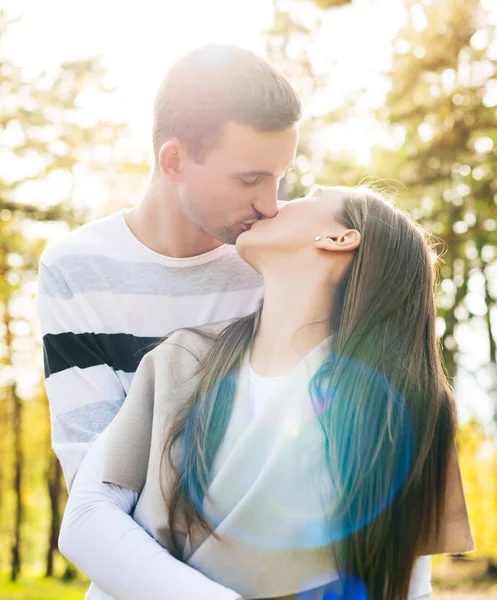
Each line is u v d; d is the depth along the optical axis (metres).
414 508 1.60
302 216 1.85
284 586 1.57
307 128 11.97
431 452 1.64
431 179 11.78
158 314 2.29
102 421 2.09
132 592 1.58
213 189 2.06
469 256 11.73
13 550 20.69
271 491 1.57
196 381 1.80
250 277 2.36
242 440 1.62
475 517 13.88
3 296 12.47
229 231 2.11
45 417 19.92
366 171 11.64
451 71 12.31
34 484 23.20
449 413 1.69
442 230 11.49
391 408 1.61
